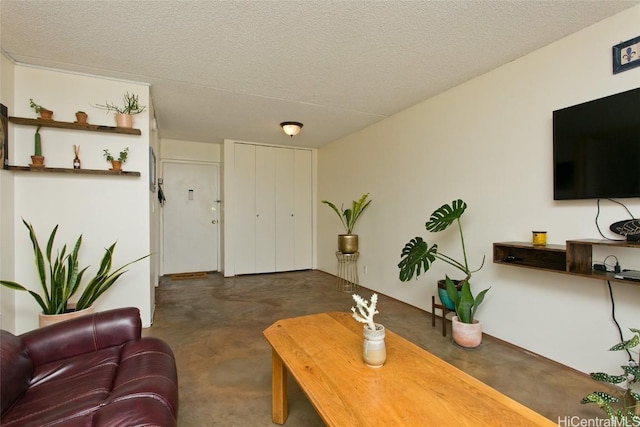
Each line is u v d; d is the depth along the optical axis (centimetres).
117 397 119
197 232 572
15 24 207
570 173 211
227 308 362
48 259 243
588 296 211
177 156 546
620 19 193
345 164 505
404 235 377
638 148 180
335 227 538
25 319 266
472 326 250
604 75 200
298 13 195
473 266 290
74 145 279
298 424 166
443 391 120
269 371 220
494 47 235
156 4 187
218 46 235
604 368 202
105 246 292
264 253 564
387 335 174
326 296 413
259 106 366
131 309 179
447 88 313
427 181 342
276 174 572
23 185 266
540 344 237
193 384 203
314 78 290
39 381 138
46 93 271
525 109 246
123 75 285
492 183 272
